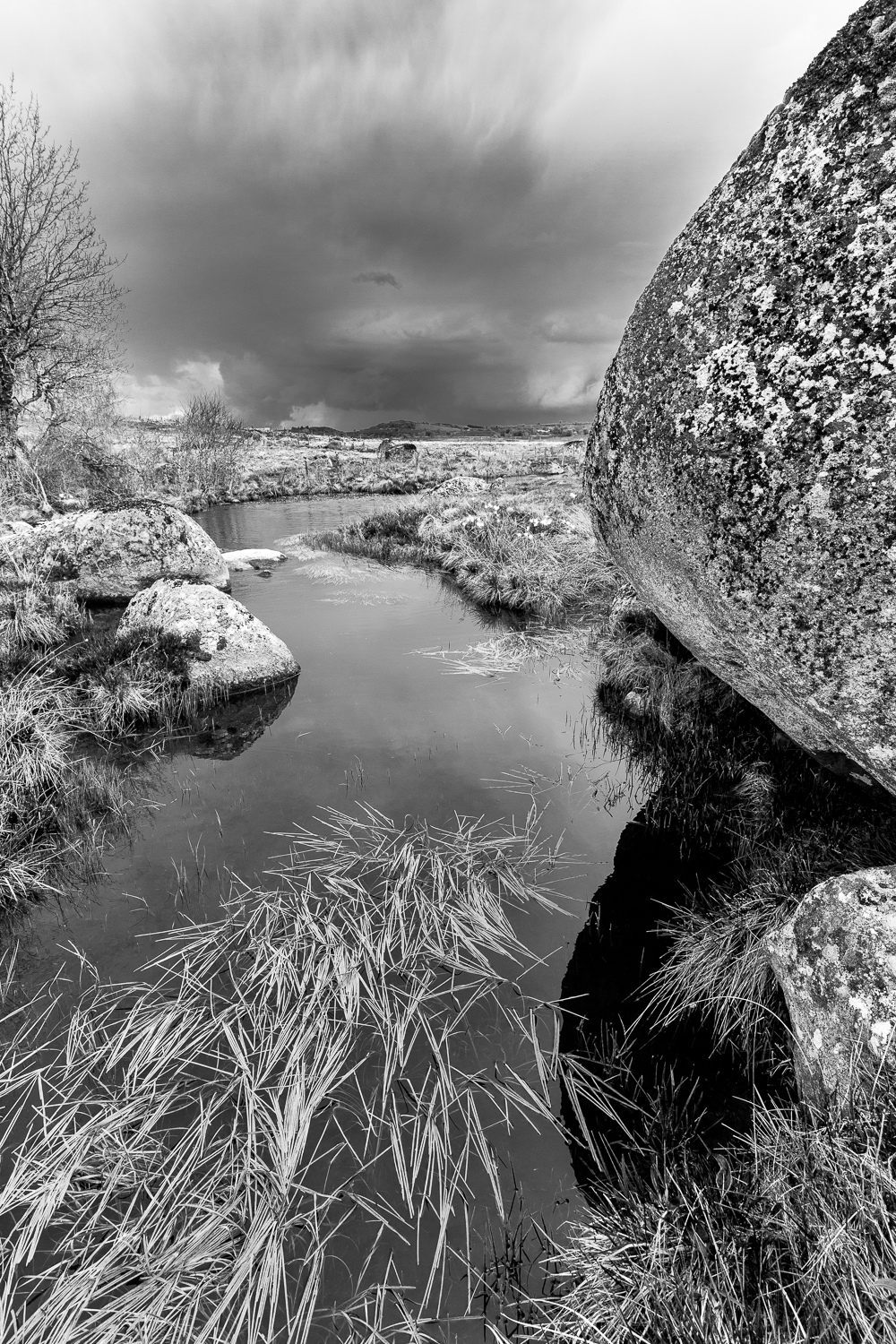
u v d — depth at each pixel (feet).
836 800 10.73
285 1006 8.21
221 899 10.43
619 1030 8.20
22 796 12.59
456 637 24.30
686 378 6.93
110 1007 8.37
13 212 38.45
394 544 43.01
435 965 9.15
